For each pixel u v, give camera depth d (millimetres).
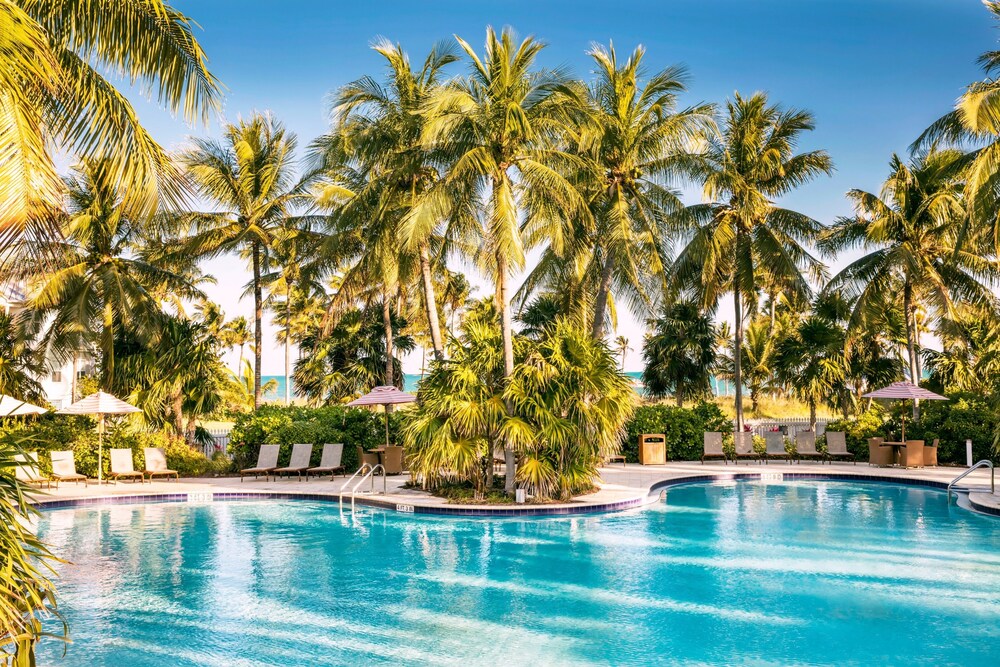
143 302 23688
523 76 15477
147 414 21594
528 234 21344
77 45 7551
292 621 7895
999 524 13328
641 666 6574
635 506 15281
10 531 4723
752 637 7332
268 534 12797
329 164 21359
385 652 6922
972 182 17797
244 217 26094
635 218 21578
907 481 18734
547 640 7262
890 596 8703
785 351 28547
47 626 7730
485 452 14906
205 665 6602
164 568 10344
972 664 6617
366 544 11859
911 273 24484
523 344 15766
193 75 7938
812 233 25578
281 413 21969
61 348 22922
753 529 12820
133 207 7867
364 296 30875
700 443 23703
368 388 35094
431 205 15008
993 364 31406
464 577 9727
